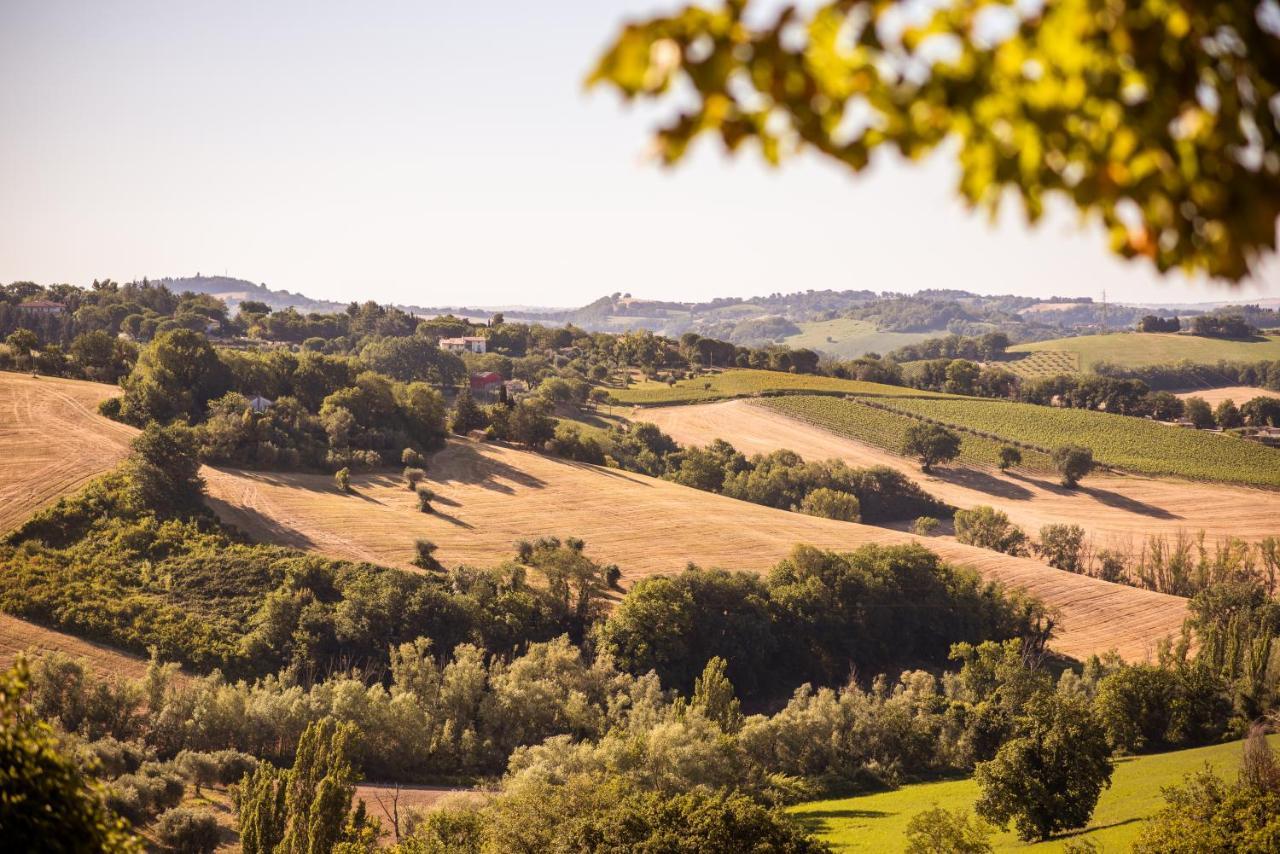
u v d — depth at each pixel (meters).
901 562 115.50
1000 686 90.06
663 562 120.31
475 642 95.94
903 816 69.94
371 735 75.69
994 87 5.15
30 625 84.50
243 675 85.75
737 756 76.00
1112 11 5.11
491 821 56.28
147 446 109.62
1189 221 5.29
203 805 65.62
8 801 13.61
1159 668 89.19
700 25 5.09
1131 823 61.97
